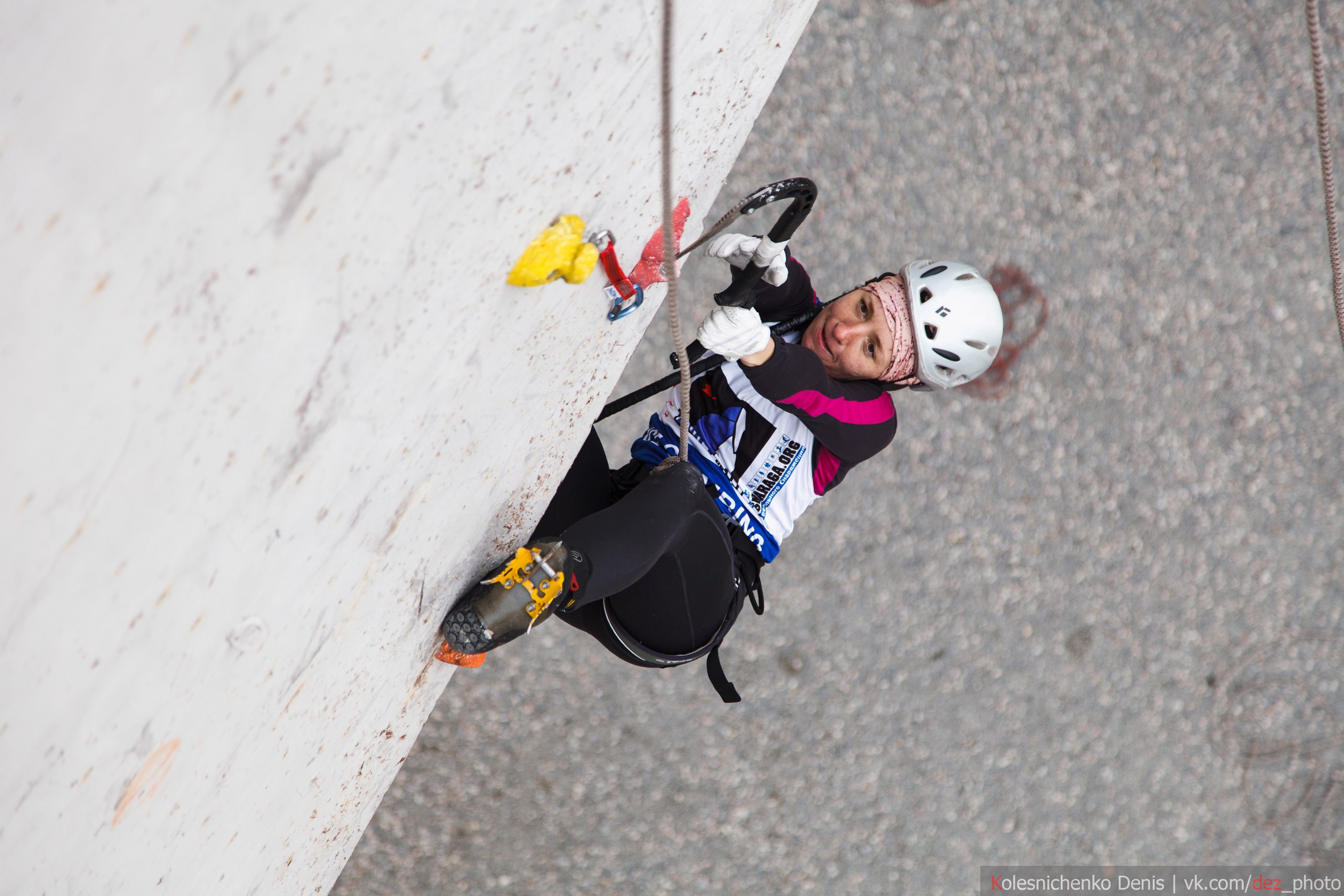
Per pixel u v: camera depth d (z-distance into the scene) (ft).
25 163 1.25
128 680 1.79
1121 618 12.07
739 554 5.30
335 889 10.05
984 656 11.69
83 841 1.88
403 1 1.66
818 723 11.26
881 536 11.48
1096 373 12.02
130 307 1.45
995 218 11.69
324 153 1.65
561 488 5.05
